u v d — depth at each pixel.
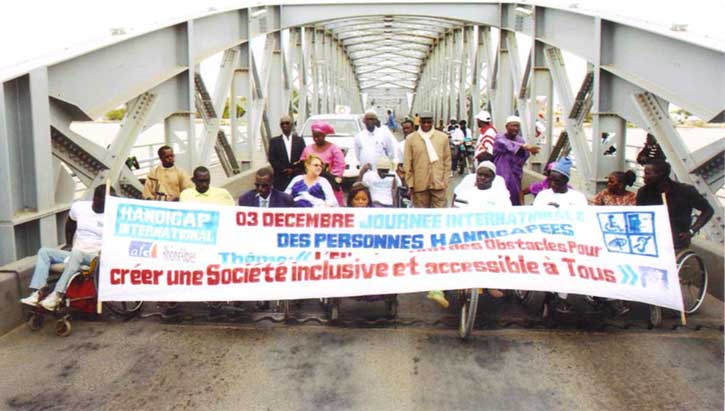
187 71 12.35
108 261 6.68
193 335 6.62
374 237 6.76
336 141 17.22
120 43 10.06
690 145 17.45
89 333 6.67
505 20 19.20
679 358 6.04
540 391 5.37
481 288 7.15
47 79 8.02
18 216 7.42
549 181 7.39
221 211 6.79
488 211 6.79
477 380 5.57
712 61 8.44
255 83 18.14
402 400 5.21
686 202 7.18
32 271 7.09
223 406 5.12
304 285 6.73
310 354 6.13
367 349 6.26
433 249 6.74
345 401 5.20
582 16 12.11
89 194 9.34
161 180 9.05
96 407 5.11
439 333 6.68
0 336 6.57
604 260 6.64
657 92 9.54
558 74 13.87
